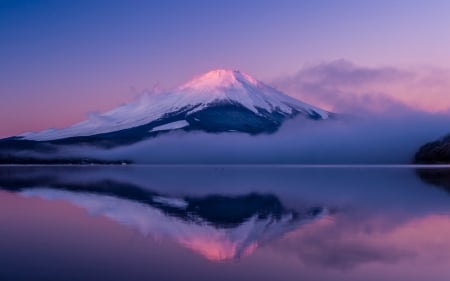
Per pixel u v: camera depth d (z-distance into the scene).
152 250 18.50
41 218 27.48
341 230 23.09
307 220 26.59
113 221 26.34
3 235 21.70
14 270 15.52
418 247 18.98
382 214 28.64
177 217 28.16
